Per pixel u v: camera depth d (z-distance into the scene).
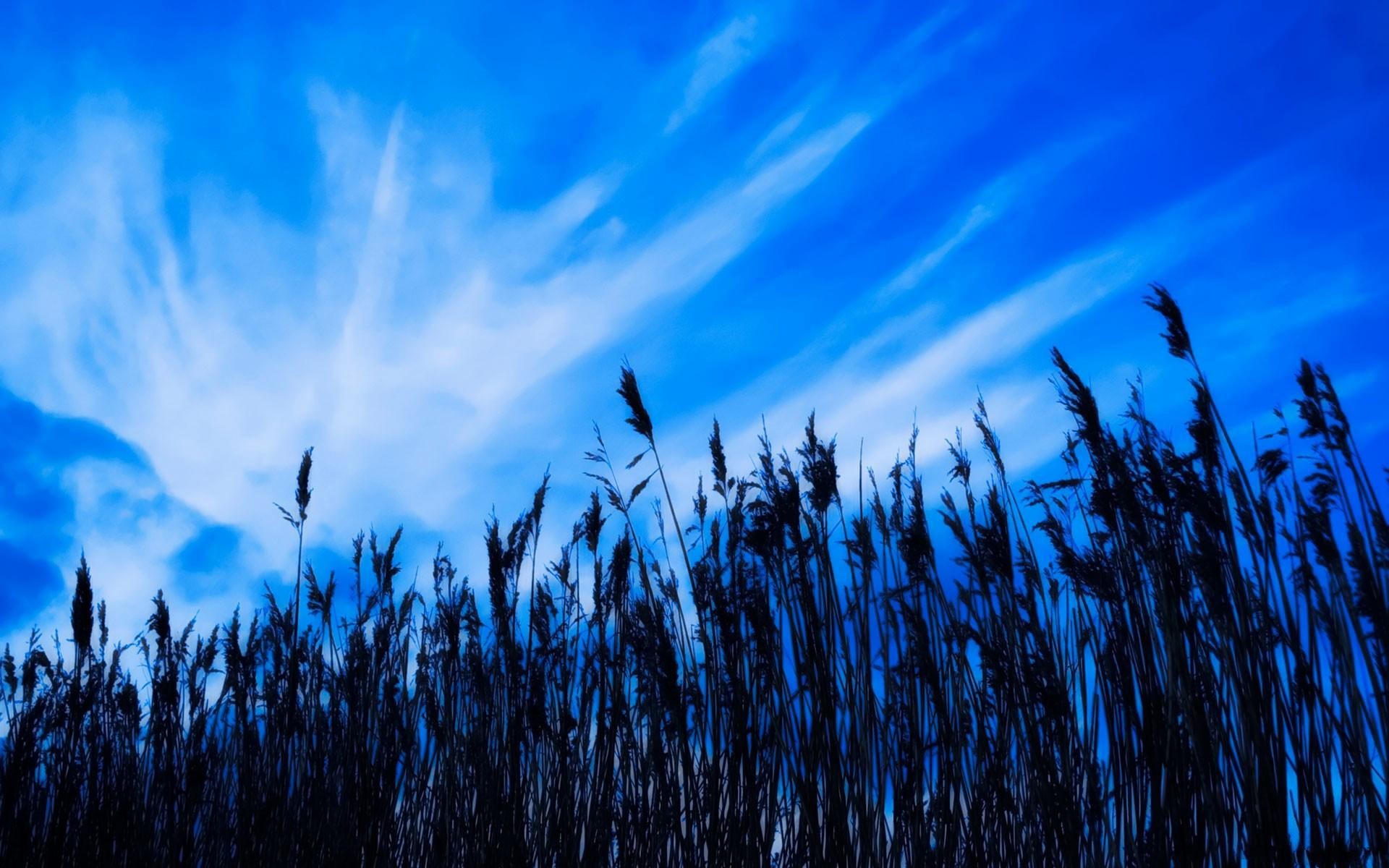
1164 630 2.52
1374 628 2.35
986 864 2.76
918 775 2.83
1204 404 2.60
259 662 3.99
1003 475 2.93
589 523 3.58
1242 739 2.44
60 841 3.48
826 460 3.02
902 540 3.01
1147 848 2.48
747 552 3.10
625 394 3.47
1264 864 2.33
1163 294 2.70
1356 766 2.34
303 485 4.07
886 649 3.03
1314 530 2.48
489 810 3.37
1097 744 2.69
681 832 2.98
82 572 3.89
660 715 3.16
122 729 3.84
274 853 3.57
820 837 2.79
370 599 3.97
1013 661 2.78
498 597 3.69
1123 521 2.65
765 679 2.98
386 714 3.71
